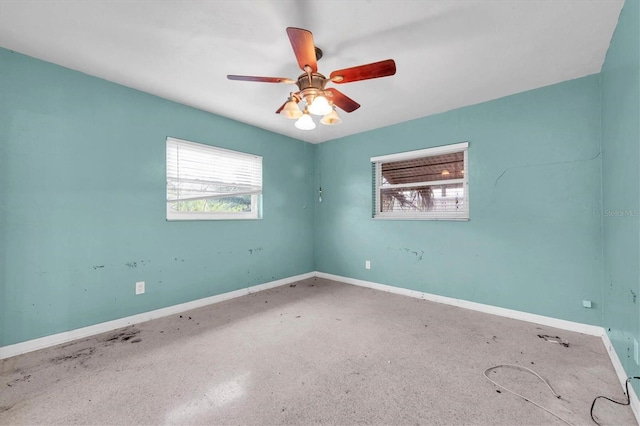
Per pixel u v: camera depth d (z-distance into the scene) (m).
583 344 2.16
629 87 1.52
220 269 3.28
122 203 2.53
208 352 2.05
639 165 1.37
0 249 1.96
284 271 4.06
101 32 1.80
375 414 1.42
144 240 2.67
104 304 2.42
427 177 3.40
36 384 1.66
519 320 2.67
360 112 3.20
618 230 1.77
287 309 2.98
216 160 3.29
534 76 2.38
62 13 1.63
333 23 1.71
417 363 1.89
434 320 2.66
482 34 1.83
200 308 3.02
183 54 2.05
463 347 2.12
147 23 1.72
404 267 3.53
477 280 2.96
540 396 1.55
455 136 3.10
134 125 2.60
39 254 2.11
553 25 1.74
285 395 1.57
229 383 1.67
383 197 3.84
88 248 2.34
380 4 1.56
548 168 2.55
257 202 3.77
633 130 1.46
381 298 3.37
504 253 2.79
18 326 2.02
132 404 1.49
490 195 2.87
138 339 2.27
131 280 2.58
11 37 1.86
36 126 2.10
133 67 2.23
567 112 2.46
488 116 2.88
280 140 4.02
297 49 1.47
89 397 1.54
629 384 1.51
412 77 2.39
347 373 1.78
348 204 4.11
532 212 2.63
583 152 2.39
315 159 4.54
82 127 2.31
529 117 2.64
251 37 1.85
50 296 2.15
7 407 1.46
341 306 3.08
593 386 1.63
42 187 2.13
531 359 1.94
